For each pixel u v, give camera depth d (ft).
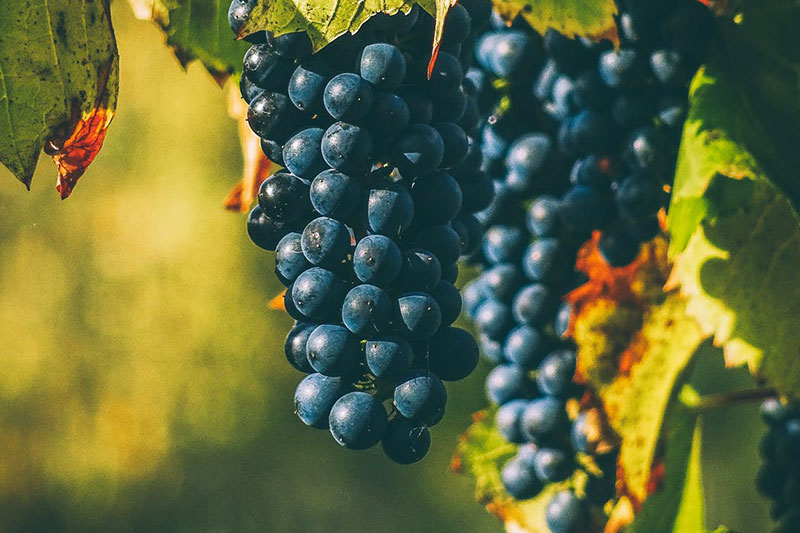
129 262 8.99
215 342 9.00
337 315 2.31
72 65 2.51
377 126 2.31
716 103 2.59
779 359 2.59
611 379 2.67
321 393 2.31
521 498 2.79
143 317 8.98
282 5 2.31
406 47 2.37
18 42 2.49
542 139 2.71
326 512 9.02
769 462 2.87
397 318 2.29
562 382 2.74
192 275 8.94
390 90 2.32
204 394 9.03
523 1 2.54
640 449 2.65
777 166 2.59
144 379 9.02
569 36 2.56
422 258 2.30
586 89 2.65
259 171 2.72
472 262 2.88
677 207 2.58
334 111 2.30
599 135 2.65
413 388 2.28
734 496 7.30
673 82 2.63
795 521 2.79
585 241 2.76
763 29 2.59
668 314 2.66
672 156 2.65
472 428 2.91
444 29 2.38
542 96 2.71
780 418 2.86
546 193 2.76
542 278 2.76
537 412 2.74
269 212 2.34
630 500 2.64
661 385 2.66
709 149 2.56
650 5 2.61
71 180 2.54
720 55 2.61
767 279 2.60
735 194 2.59
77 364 9.07
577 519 2.74
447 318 2.33
